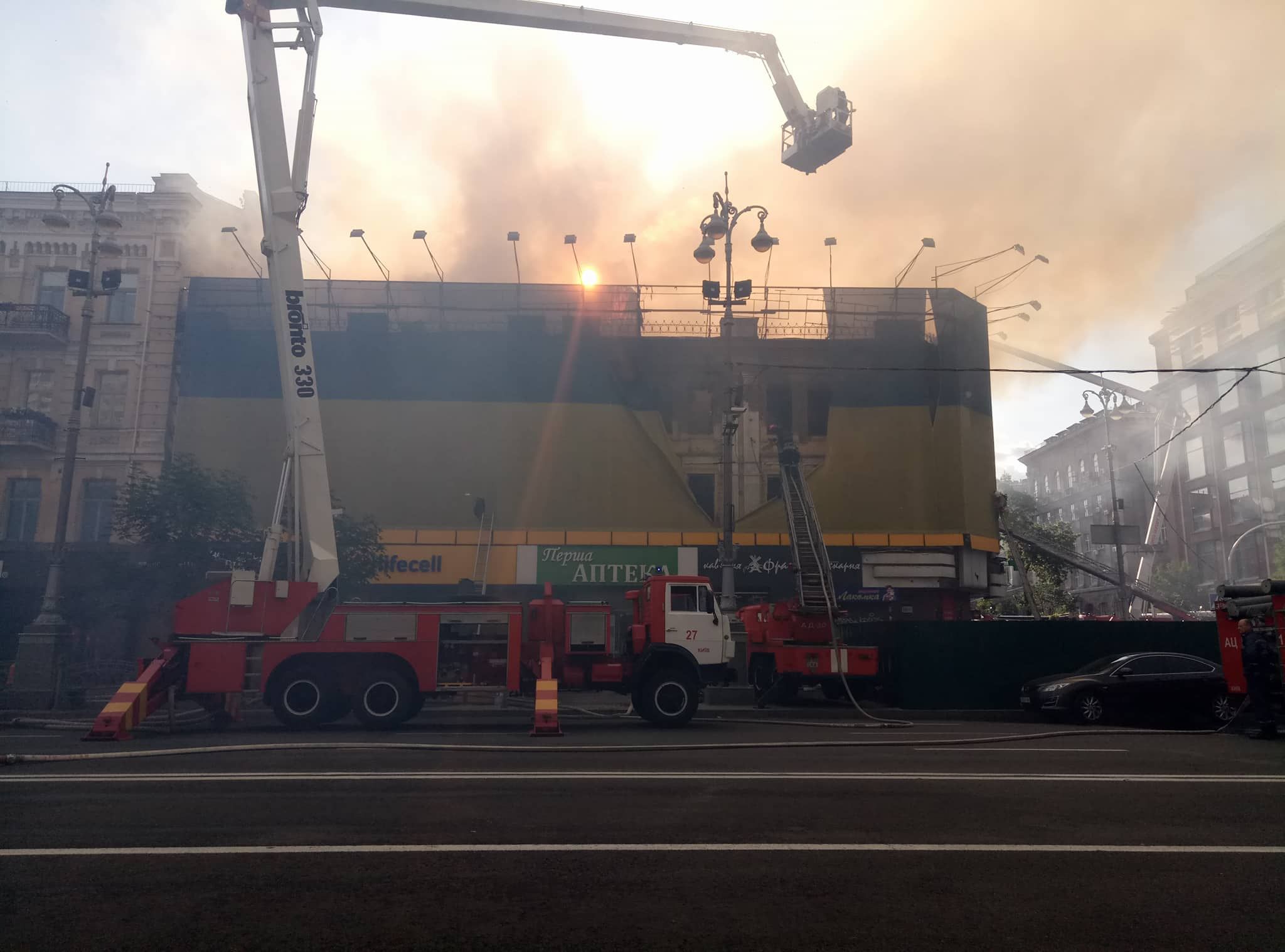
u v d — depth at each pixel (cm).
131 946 444
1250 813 787
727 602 2270
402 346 3416
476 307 3519
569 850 632
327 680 1498
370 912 498
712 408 3488
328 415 3353
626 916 495
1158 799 848
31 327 3145
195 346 3275
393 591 3256
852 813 764
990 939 467
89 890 532
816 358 3519
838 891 543
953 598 3381
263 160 1692
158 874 565
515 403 3400
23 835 666
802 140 2750
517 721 1705
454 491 3328
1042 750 1259
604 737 1388
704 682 1659
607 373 3441
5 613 2889
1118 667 1842
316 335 3400
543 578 3281
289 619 1530
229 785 888
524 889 541
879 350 3506
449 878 562
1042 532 4888
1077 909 515
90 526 3123
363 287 3578
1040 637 2108
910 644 2092
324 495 1661
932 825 721
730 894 535
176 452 3206
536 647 1606
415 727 1551
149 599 2394
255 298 3353
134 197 3328
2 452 3084
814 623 2162
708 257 2358
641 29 2678
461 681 1539
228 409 3250
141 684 1399
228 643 1477
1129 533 3312
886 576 3306
